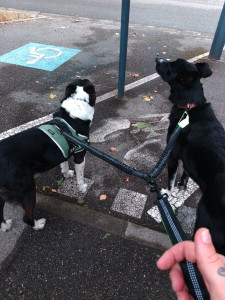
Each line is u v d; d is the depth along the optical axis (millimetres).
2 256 765
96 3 3654
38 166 767
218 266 279
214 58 2062
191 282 340
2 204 774
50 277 723
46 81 1681
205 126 775
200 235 292
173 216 436
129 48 2240
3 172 693
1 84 1620
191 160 778
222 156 704
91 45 2260
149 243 815
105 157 593
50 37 2404
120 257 775
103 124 1326
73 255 775
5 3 3473
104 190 984
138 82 1725
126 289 706
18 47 2162
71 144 809
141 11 3393
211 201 654
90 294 694
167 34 2625
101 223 866
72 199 944
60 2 3627
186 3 3887
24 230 836
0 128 1247
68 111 854
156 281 725
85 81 927
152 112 1438
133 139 1237
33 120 1312
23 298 681
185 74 827
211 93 1635
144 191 987
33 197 766
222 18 1884
